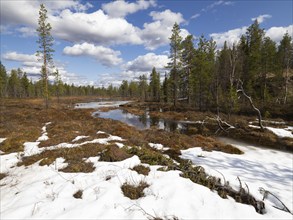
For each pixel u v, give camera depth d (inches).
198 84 1392.7
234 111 1116.5
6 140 476.4
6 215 176.7
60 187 234.1
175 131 746.8
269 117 1008.9
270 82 1446.9
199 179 259.4
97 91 5502.0
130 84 4377.5
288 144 580.7
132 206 188.2
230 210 189.5
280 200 232.2
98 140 490.9
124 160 321.1
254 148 546.9
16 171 318.7
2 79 2635.3
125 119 1092.5
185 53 1459.2
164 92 2234.3
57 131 593.6
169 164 309.3
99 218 170.1
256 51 1226.0
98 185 233.1
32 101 2162.9
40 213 178.9
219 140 637.3
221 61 1424.7
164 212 180.2
